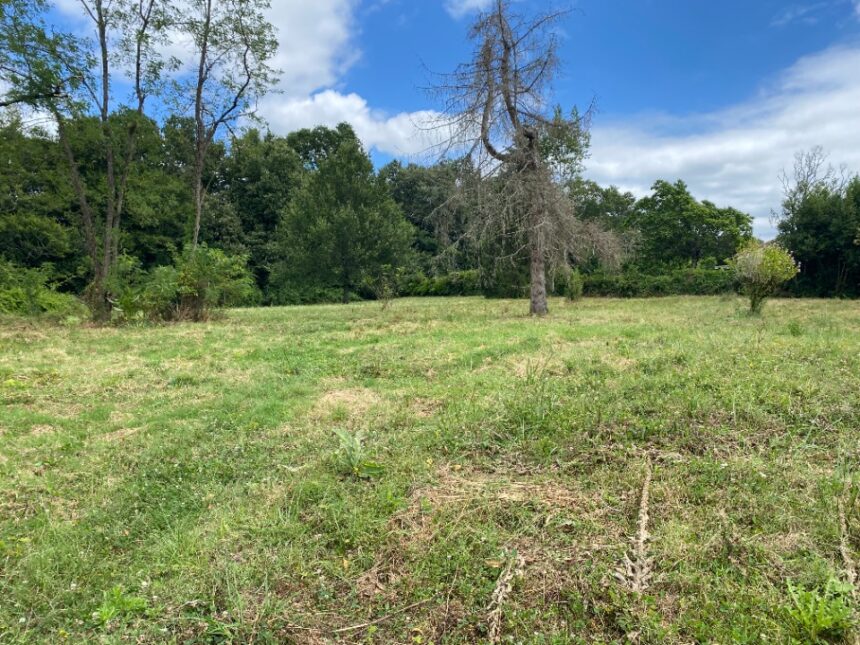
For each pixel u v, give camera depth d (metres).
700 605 2.12
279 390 6.09
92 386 6.48
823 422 3.91
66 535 3.02
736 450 3.53
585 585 2.28
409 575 2.46
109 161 14.23
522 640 2.05
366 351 8.44
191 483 3.64
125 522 3.17
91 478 3.82
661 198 31.34
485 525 2.78
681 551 2.45
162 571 2.62
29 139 16.34
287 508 3.13
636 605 2.14
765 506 2.79
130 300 13.70
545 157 14.41
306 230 29.34
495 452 3.85
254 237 35.31
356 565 2.58
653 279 24.91
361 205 29.38
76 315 14.72
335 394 5.81
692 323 10.44
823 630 1.92
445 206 14.24
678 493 2.99
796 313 12.77
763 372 5.17
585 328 9.95
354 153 30.02
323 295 35.44
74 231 23.17
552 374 5.93
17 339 10.64
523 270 26.73
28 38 12.27
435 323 12.32
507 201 13.34
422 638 2.10
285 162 37.44
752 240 13.46
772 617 2.02
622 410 4.32
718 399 4.44
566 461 3.58
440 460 3.75
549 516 2.82
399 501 3.08
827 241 20.98
